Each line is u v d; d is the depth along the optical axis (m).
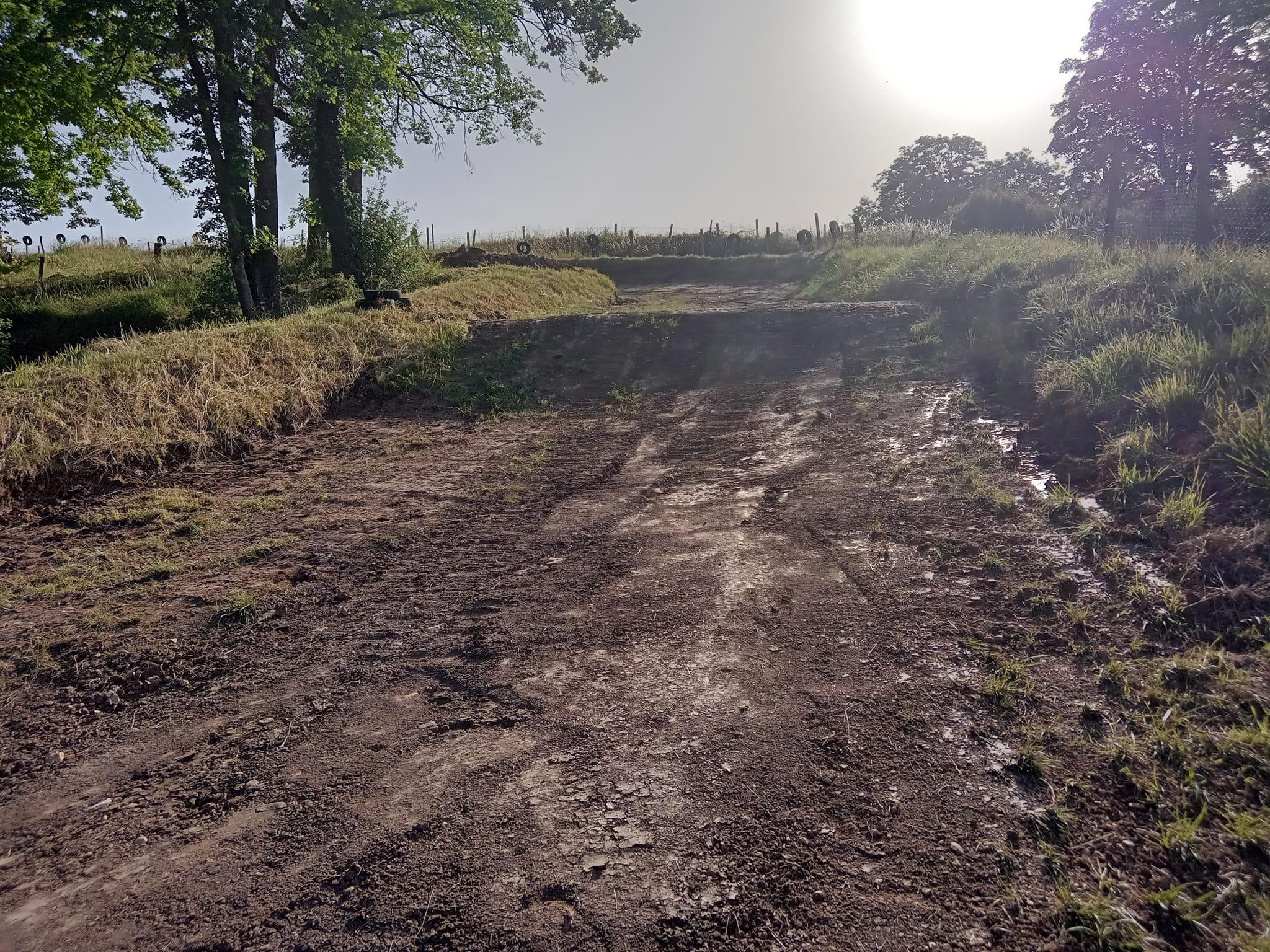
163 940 2.26
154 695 3.64
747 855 2.37
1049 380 5.99
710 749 2.85
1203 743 2.55
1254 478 3.78
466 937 2.16
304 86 14.29
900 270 12.17
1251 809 2.29
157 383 7.55
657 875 2.32
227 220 13.73
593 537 5.00
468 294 12.73
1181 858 2.18
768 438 6.58
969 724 2.83
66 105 13.76
